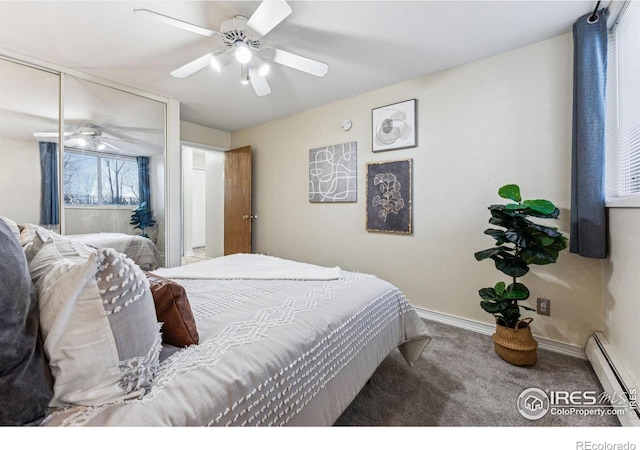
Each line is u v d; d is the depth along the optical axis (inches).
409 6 65.4
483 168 89.0
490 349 78.4
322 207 132.3
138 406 24.8
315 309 46.6
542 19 69.5
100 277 25.6
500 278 86.9
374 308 55.1
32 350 22.5
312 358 37.8
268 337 36.8
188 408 25.4
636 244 53.2
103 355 25.2
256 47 71.6
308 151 136.0
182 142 150.9
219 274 67.3
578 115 67.9
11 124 86.4
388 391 60.0
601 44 65.2
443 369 68.4
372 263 116.3
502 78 85.0
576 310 74.9
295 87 110.3
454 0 63.4
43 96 91.1
